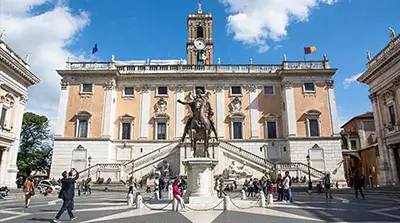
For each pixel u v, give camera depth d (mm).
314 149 37750
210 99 40656
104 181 33844
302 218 10406
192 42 47719
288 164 34125
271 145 38938
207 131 14508
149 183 33094
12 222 9766
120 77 41062
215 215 10945
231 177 33094
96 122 38719
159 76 40938
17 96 32500
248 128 39688
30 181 15336
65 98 39469
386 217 10773
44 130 53688
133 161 35094
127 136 39469
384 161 31719
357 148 51844
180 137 38875
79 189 25297
